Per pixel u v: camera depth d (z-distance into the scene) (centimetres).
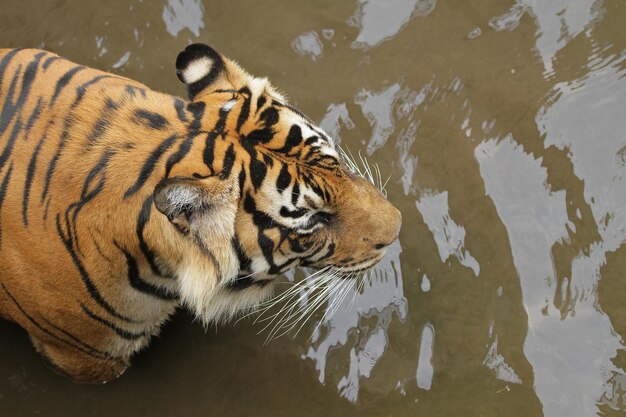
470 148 302
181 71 262
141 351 286
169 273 258
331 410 280
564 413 275
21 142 257
